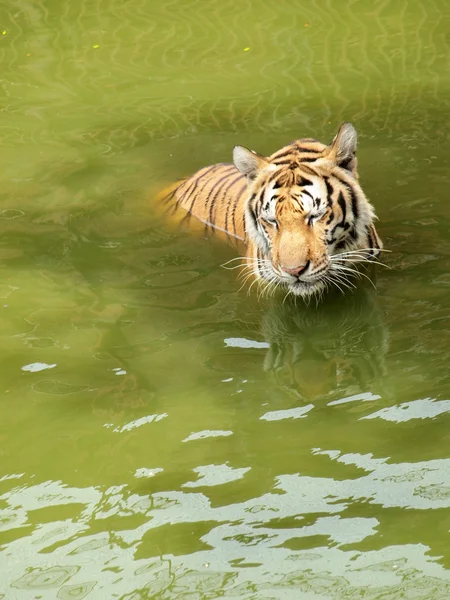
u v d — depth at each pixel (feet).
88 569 23.36
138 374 31.42
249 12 70.08
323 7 69.92
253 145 48.70
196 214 42.73
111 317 35.01
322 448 27.30
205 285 37.11
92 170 47.62
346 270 36.60
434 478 25.76
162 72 60.23
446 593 21.95
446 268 36.68
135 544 24.08
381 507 24.82
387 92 54.34
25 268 38.81
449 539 23.56
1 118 54.70
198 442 27.94
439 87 54.54
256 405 29.55
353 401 29.48
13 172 47.67
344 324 34.01
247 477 26.30
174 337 33.55
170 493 25.88
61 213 43.39
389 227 39.68
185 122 52.60
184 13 70.90
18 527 24.97
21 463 27.48
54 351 32.89
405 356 31.63
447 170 44.14
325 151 36.58
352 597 21.99
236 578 22.77
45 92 58.23
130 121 53.26
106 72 60.75
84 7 73.20
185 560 23.44
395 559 23.04
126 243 40.63
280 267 34.24
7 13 72.49
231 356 32.40
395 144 47.19
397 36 63.26
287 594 22.18
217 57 62.03
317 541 23.77
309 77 57.62
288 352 32.53
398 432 27.76
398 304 34.65
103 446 28.02
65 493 26.18
